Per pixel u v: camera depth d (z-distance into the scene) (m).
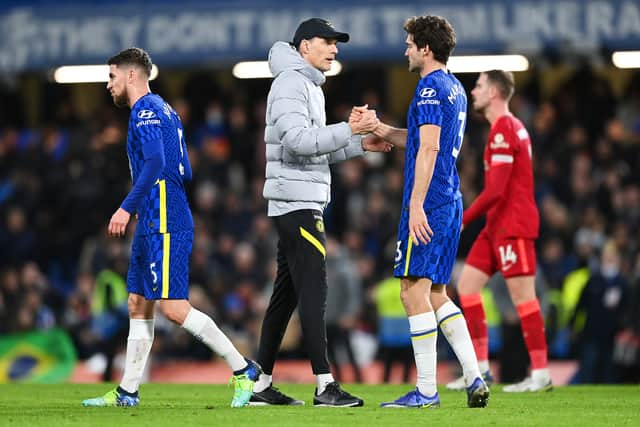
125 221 23.00
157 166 23.23
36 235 61.25
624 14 54.16
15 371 50.44
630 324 45.81
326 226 58.00
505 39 54.53
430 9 55.19
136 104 23.78
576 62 58.94
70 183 61.69
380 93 68.25
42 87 70.56
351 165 58.91
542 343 31.12
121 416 21.27
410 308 23.41
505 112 31.39
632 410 23.58
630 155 59.84
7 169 64.88
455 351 23.59
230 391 30.47
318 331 24.12
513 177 31.36
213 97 66.62
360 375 45.75
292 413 21.94
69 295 57.38
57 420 20.55
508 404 25.08
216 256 54.91
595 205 57.25
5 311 53.00
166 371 47.53
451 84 23.30
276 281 25.33
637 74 65.25
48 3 58.22
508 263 31.23
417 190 22.66
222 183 60.28
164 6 57.31
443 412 22.25
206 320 23.70
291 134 23.75
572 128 61.00
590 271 46.28
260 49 56.16
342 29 55.59
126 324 47.16
